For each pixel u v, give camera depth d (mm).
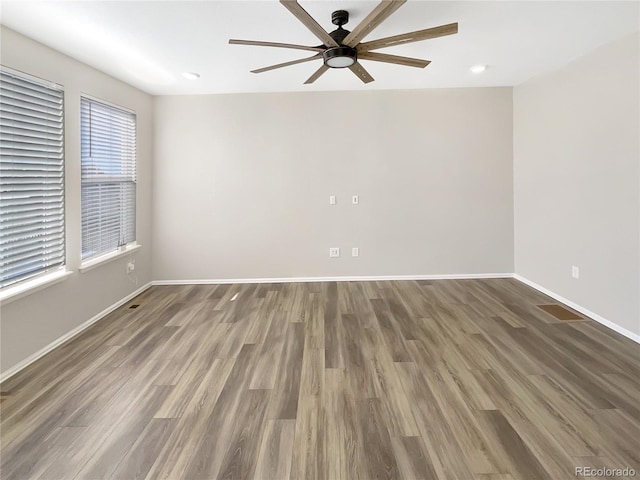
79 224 3258
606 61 3156
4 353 2449
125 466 1657
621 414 1994
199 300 4113
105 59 3248
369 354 2752
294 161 4715
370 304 3904
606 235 3229
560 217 3859
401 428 1905
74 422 1971
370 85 4438
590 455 1697
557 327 3225
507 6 2441
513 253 4781
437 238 4793
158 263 4758
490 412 2027
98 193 3604
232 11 2434
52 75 2918
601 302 3307
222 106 4656
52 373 2508
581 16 2598
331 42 2289
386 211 4766
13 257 2578
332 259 4816
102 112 3650
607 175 3197
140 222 4441
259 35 2809
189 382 2383
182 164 4703
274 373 2488
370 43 2303
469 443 1786
